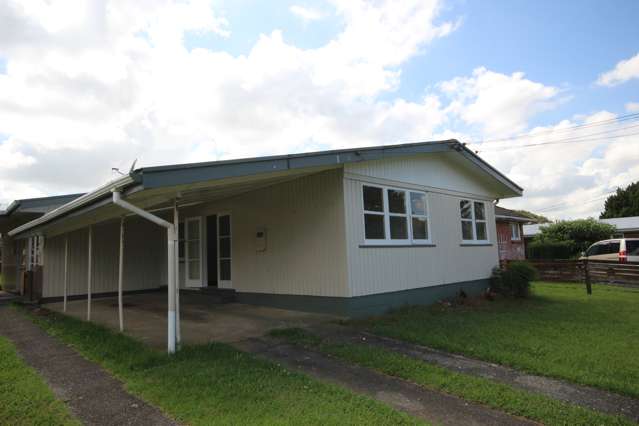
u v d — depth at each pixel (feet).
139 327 24.04
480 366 16.43
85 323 25.63
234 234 34.17
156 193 17.89
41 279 37.70
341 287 26.00
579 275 50.83
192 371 15.31
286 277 29.50
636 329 22.66
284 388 13.57
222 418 11.25
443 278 34.63
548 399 12.64
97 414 11.96
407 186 31.99
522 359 16.65
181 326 23.97
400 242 30.68
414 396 13.25
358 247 26.78
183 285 39.19
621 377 14.69
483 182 42.19
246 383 13.98
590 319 25.68
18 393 13.73
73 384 14.64
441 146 33.45
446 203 36.47
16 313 32.89
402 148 29.71
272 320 25.35
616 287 45.19
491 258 41.57
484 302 34.06
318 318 25.72
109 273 41.65
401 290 29.94
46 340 22.07
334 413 11.58
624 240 57.67
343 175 26.43
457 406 12.42
